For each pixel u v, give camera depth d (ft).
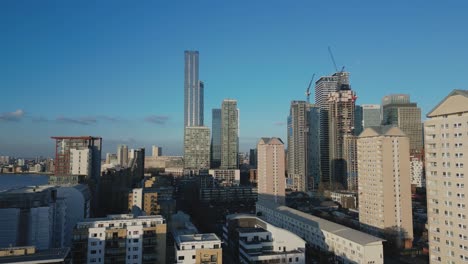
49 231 548.31
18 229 519.60
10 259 359.46
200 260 465.88
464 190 420.36
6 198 542.16
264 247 606.14
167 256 599.57
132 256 496.64
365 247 597.93
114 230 494.18
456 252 426.10
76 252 481.46
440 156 453.99
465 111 422.82
